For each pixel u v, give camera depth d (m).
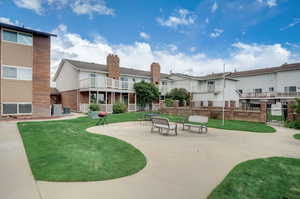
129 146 6.18
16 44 13.85
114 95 22.34
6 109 13.45
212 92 29.27
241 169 4.21
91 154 5.16
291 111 11.91
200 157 5.14
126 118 15.03
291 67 28.48
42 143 6.24
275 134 8.95
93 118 14.58
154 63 27.78
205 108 17.92
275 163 4.67
